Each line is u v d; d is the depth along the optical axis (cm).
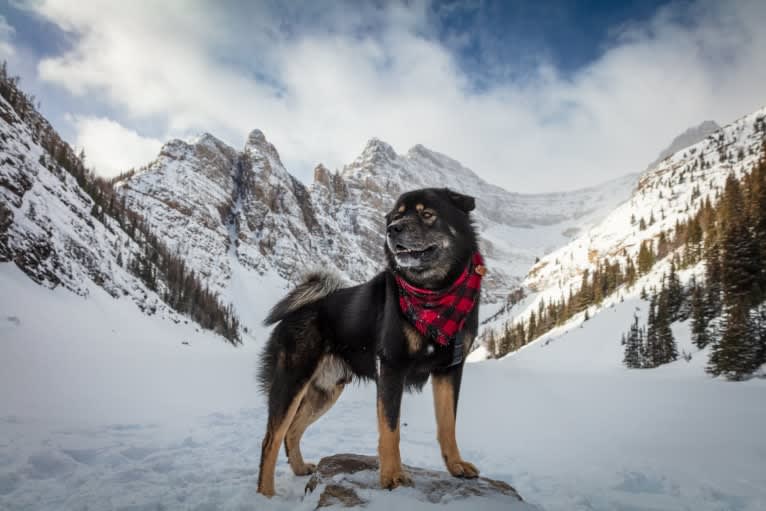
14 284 4172
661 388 1917
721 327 3069
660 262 8706
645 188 18512
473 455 603
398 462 302
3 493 358
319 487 319
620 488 445
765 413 1056
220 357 5191
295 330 402
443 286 319
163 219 17175
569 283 13662
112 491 358
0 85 9000
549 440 722
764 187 4500
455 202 359
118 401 950
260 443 602
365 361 377
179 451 532
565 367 4794
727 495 412
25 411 716
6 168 5144
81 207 7719
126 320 5672
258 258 19425
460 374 340
